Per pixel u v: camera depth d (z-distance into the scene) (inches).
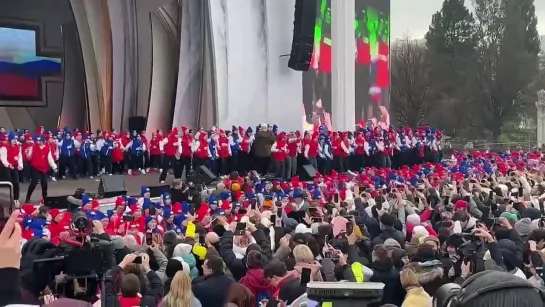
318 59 1695.4
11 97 1293.1
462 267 346.0
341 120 1722.4
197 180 952.3
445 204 629.9
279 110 1496.1
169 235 395.2
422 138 1519.4
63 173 1021.2
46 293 285.4
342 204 619.8
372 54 2034.9
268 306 270.1
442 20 3193.9
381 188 781.9
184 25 1350.9
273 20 1488.7
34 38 1325.0
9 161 778.2
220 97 1342.3
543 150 2301.9
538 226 500.1
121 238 394.3
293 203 629.3
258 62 1437.0
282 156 1112.2
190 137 1047.0
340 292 159.5
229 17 1374.3
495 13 3159.5
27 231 474.6
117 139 1079.6
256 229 443.8
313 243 366.0
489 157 1502.2
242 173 1132.5
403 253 357.1
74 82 1366.9
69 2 1323.8
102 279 282.8
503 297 104.9
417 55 3174.2
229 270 357.1
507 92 3006.9
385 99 2103.8
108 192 816.9
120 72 1390.3
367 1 2009.1
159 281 293.6
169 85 1427.2
